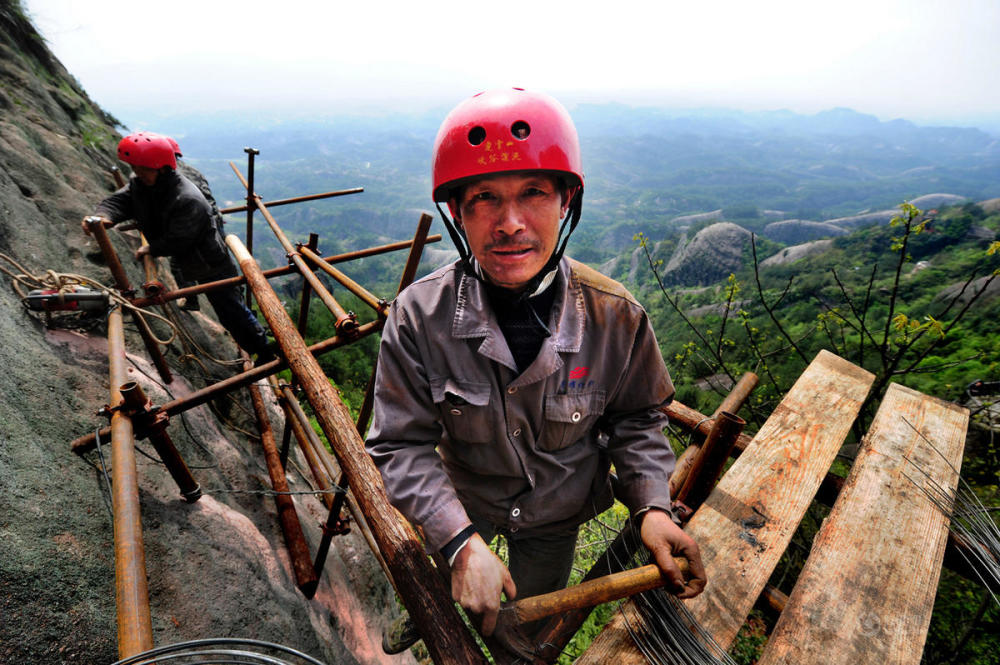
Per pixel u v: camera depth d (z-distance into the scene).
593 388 1.27
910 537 1.46
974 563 1.47
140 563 1.28
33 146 4.98
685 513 1.50
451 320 1.16
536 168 0.93
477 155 0.93
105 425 2.38
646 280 153.38
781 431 1.81
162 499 2.22
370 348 13.80
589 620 3.68
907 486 1.62
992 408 3.98
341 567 3.65
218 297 4.10
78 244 4.12
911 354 4.25
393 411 1.19
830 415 1.89
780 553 1.40
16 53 7.02
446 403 1.19
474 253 1.06
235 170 4.67
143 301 3.21
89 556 1.64
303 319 3.61
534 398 1.21
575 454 1.41
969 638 2.93
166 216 3.62
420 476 1.13
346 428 1.31
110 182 6.21
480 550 1.04
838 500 1.57
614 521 4.55
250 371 2.29
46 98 6.77
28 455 1.79
